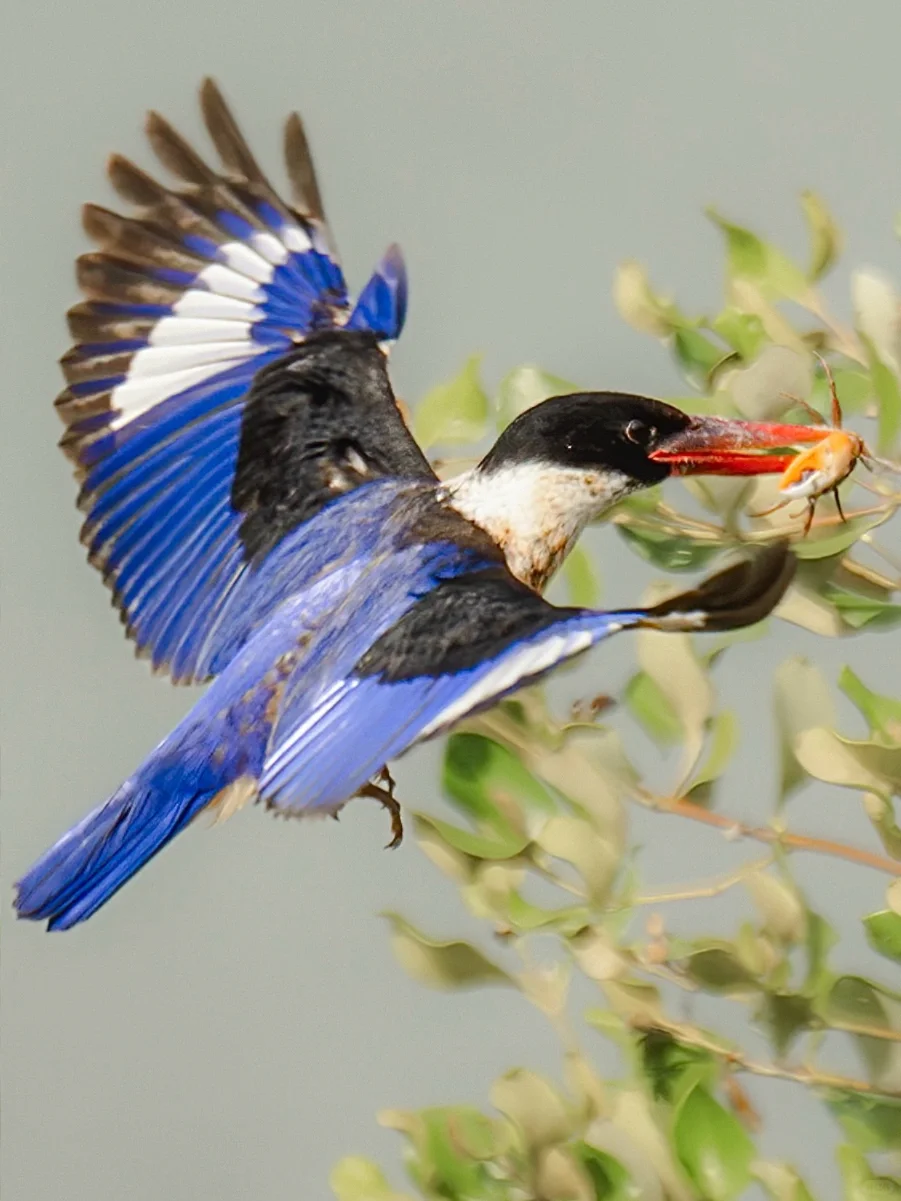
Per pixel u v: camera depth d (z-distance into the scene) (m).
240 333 5.55
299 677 5.47
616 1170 5.40
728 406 5.50
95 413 5.53
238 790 5.48
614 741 5.42
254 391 5.54
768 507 5.48
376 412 5.54
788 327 5.49
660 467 5.49
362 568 5.49
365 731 5.38
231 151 5.57
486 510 5.51
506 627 5.39
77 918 5.48
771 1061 5.41
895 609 5.45
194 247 5.55
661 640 5.45
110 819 5.48
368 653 5.41
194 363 5.54
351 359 5.55
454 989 5.44
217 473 5.53
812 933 5.41
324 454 5.53
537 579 5.51
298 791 5.37
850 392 5.49
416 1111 5.44
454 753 5.44
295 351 5.55
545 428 5.51
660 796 5.43
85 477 5.53
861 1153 5.42
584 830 5.42
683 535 5.48
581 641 5.34
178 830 5.48
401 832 5.50
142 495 5.53
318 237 5.57
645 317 5.51
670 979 5.41
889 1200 5.41
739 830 5.42
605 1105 5.41
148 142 5.57
